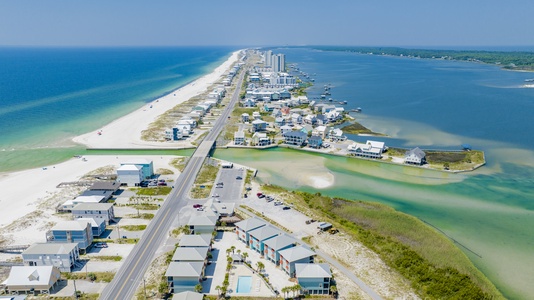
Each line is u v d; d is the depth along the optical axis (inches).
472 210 4291.3
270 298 2751.0
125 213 4055.1
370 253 3336.6
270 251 3218.5
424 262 3174.2
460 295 2699.3
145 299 2716.5
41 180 5039.4
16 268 2827.3
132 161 5625.0
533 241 3636.8
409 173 5467.5
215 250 3403.1
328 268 2871.6
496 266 3230.8
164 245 3435.0
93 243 3452.3
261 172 5467.5
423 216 4138.8
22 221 3875.5
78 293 2770.7
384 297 2758.4
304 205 4308.6
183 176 5142.7
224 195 4532.5
